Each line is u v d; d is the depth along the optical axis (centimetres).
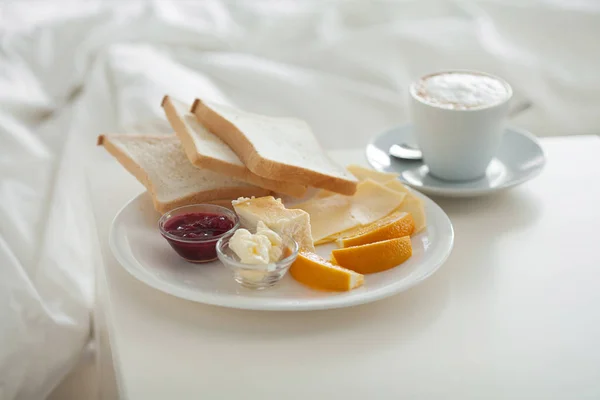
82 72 135
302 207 83
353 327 70
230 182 85
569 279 76
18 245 108
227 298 69
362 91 131
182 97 122
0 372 95
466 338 69
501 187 86
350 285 71
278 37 143
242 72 131
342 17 149
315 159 87
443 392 65
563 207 88
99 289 88
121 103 122
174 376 65
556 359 68
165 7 145
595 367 67
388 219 80
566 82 132
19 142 121
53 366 99
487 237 83
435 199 89
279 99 130
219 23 145
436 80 91
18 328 96
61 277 106
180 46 142
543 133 133
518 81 133
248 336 69
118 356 67
